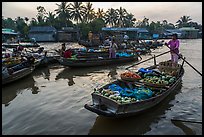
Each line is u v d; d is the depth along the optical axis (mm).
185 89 10688
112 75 14031
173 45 12352
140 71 10648
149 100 7293
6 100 9281
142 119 7332
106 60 17469
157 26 92000
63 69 16188
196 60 21516
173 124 7023
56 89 10805
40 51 21359
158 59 22734
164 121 7223
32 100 9250
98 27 58875
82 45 36781
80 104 8719
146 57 24297
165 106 8469
